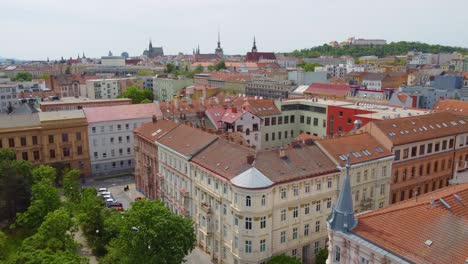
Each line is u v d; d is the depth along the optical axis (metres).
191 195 76.25
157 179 92.88
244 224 60.59
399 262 33.03
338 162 68.31
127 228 55.94
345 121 113.06
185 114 133.50
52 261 48.88
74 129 117.50
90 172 121.44
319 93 187.62
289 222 63.72
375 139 79.94
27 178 85.62
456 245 32.50
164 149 85.94
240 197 59.81
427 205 38.72
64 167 116.31
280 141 129.25
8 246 68.62
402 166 80.75
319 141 72.94
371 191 74.81
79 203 78.12
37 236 59.44
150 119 128.00
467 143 94.50
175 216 58.44
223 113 124.31
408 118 88.75
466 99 172.75
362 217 39.69
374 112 106.88
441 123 92.00
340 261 39.06
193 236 59.56
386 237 35.97
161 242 55.47
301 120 131.12
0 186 82.12
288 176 62.78
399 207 41.88
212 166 69.00
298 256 65.88
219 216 67.62
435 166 88.62
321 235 68.06
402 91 179.12
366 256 36.16
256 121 119.88
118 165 126.25
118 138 125.00
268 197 59.94
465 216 38.28
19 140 110.88
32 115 117.06
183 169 78.31
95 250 72.88
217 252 69.75
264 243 61.34
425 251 33.00
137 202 59.34
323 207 67.44
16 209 84.88
